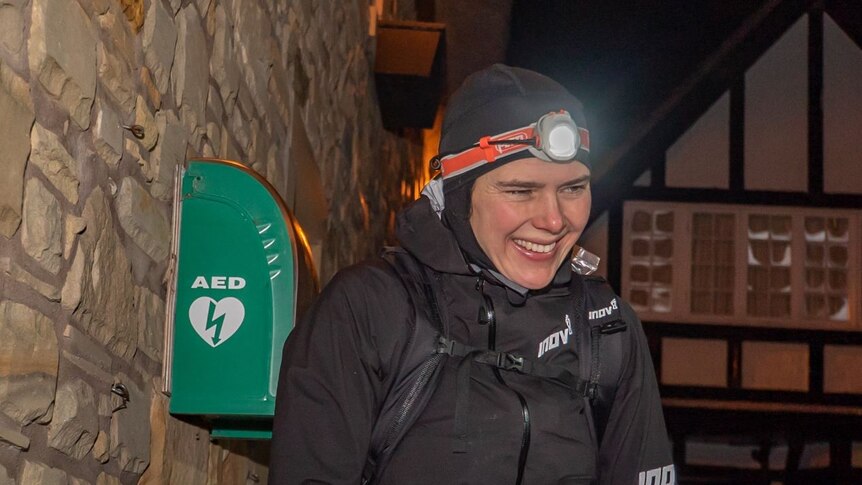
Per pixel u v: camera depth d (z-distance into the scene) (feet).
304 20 14.03
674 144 42.75
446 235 5.72
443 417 5.43
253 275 7.86
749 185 42.39
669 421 41.29
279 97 12.25
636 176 42.75
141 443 7.20
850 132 42.09
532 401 5.54
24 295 5.41
